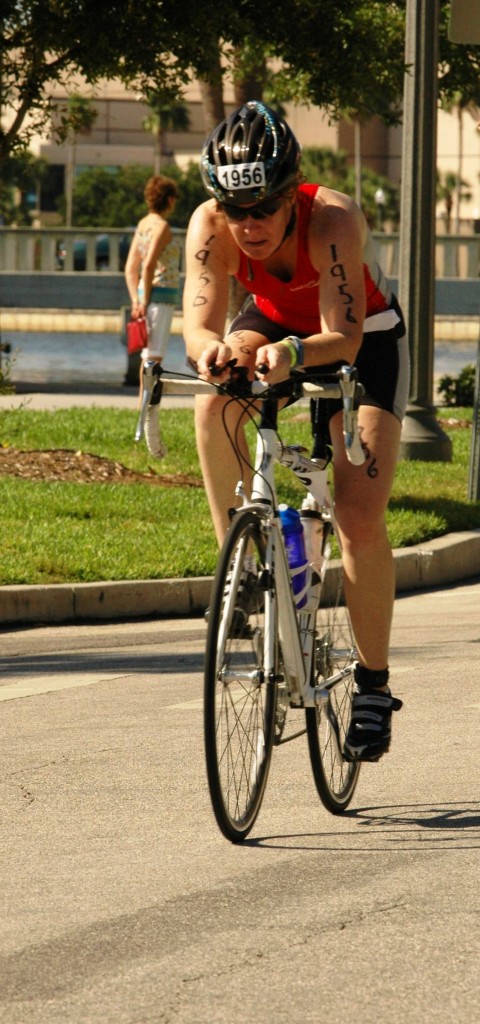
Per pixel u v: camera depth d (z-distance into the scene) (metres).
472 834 11.21
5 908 9.65
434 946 8.89
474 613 22.98
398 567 25.58
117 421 38.16
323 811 11.93
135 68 33.97
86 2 32.62
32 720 15.47
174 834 11.27
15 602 22.03
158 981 8.38
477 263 98.12
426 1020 7.86
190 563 24.05
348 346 10.57
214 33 33.50
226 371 10.41
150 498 28.89
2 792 12.58
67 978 8.43
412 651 19.33
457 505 30.03
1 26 34.12
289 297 11.36
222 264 11.28
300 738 14.61
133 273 39.91
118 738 14.53
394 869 10.37
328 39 36.12
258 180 10.32
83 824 11.59
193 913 9.46
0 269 96.00
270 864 10.49
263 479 10.73
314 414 11.59
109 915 9.46
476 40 24.67
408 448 35.72
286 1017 7.89
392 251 94.12
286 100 54.75
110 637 21.06
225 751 10.54
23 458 32.47
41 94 34.78
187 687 17.23
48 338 98.69
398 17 43.69
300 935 9.06
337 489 11.30
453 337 103.06
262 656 10.77
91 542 24.94
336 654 11.80
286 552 11.06
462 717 15.28
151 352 40.03
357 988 8.27
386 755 13.79
